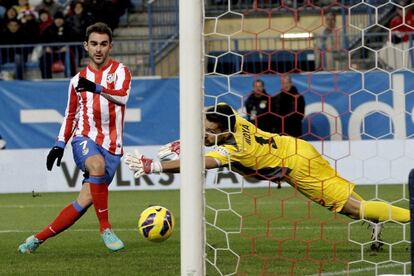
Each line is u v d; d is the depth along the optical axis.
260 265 19.28
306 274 18.03
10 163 43.00
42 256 21.59
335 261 19.81
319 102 40.53
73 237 25.44
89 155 22.02
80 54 50.34
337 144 38.50
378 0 43.75
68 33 51.00
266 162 21.38
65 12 55.75
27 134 43.03
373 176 38.00
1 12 57.72
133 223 29.00
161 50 51.94
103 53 22.08
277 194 38.31
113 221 29.72
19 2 55.03
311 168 21.44
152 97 42.53
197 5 14.58
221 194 38.97
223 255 20.92
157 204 35.31
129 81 22.14
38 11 55.41
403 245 22.27
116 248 21.75
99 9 52.16
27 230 27.86
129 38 54.53
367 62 42.75
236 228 26.58
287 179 21.64
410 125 39.44
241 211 31.86
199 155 14.58
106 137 22.31
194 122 14.54
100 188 21.95
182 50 14.58
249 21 46.41
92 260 20.72
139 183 42.44
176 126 42.47
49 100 42.97
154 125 42.53
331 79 40.47
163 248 22.62
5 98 43.06
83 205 22.08
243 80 40.75
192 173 14.52
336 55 43.03
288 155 21.52
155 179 42.44
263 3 46.94
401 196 34.16
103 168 21.97
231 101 40.12
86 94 22.14
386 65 42.12
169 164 19.53
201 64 14.62
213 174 41.28
